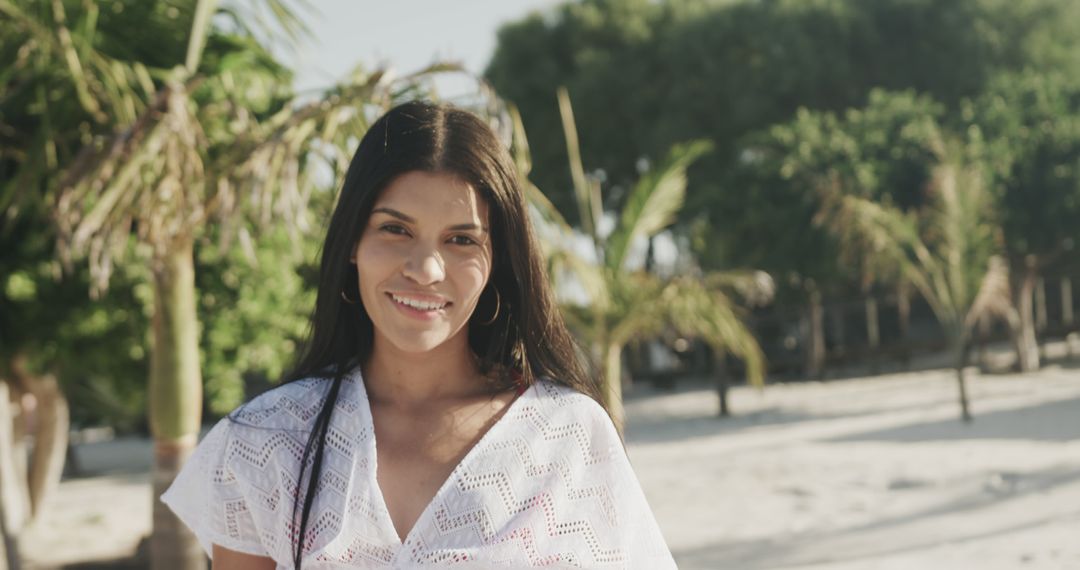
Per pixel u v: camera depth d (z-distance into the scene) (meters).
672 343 33.28
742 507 11.56
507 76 36.03
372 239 1.59
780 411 23.67
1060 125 24.83
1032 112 25.33
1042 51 31.28
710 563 9.13
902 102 26.23
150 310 8.20
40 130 5.97
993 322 30.89
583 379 1.72
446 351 1.65
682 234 32.72
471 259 1.60
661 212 10.30
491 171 1.61
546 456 1.60
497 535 1.52
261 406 1.62
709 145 10.32
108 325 8.47
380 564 1.50
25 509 12.41
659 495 12.80
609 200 36.50
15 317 8.27
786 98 31.45
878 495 11.58
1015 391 22.30
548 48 36.16
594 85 33.84
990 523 9.62
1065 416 17.17
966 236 17.92
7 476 9.01
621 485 1.62
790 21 31.42
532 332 1.69
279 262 8.20
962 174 18.31
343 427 1.57
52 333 8.34
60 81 6.08
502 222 1.65
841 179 24.70
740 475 13.84
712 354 34.09
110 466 22.66
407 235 1.58
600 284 8.37
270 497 1.56
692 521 11.02
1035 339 30.00
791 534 9.99
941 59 31.19
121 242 5.04
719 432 20.47
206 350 8.33
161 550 5.93
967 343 29.23
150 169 5.00
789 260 26.31
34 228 7.92
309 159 5.19
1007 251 25.30
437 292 1.57
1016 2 31.34
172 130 4.98
